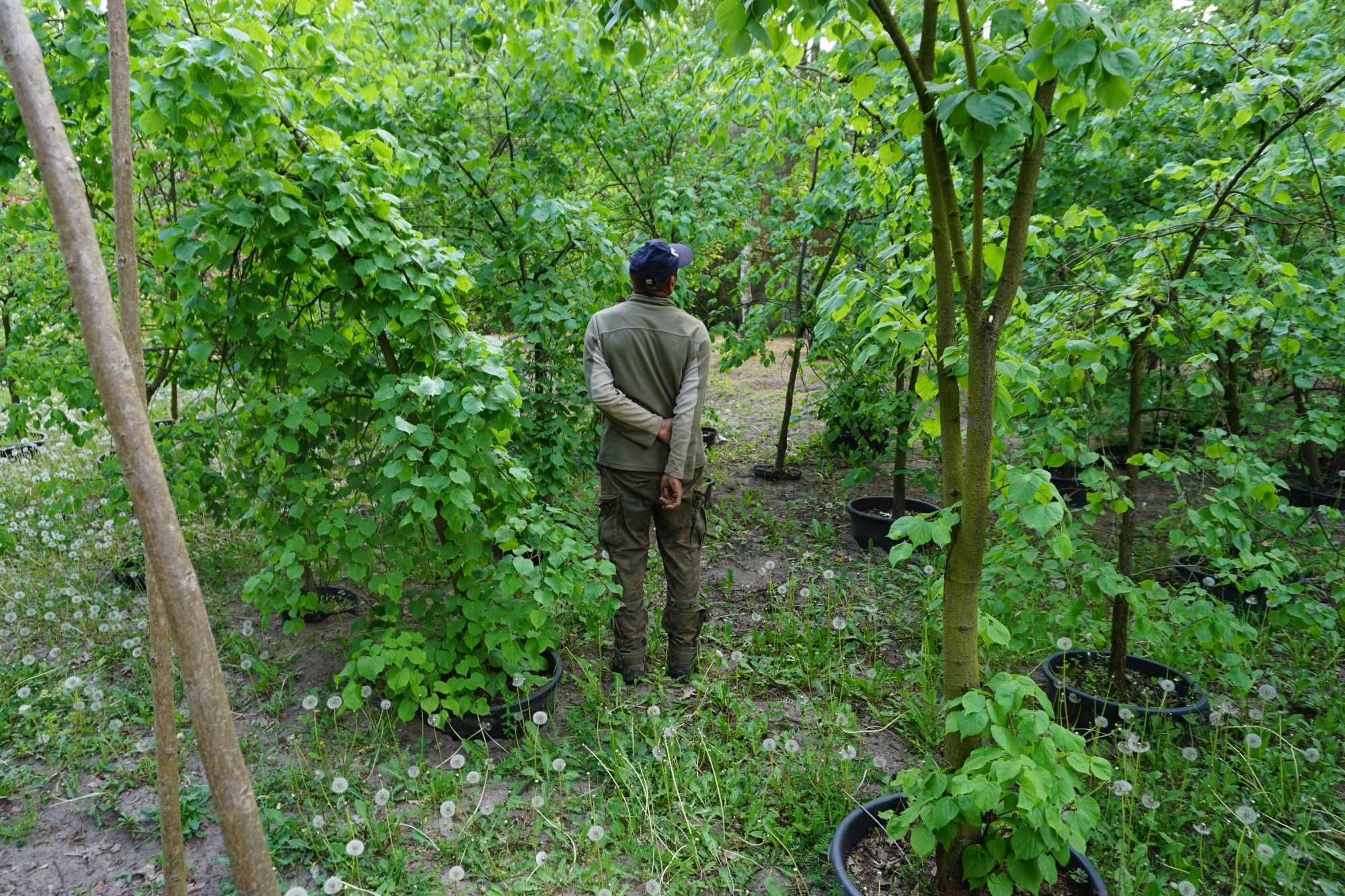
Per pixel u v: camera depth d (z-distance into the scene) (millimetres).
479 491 3156
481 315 5094
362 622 3283
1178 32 3914
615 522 3475
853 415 6039
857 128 2979
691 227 5680
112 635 3883
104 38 2678
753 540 5512
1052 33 1641
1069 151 4547
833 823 2637
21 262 4449
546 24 4578
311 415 2951
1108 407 4949
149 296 4105
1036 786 1806
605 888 2354
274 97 2717
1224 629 2820
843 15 2189
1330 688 3459
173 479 3811
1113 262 4383
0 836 2631
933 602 2344
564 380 4848
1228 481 3436
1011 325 3244
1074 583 4219
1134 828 2592
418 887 2398
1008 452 5195
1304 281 3408
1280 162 3059
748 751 3076
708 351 3451
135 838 2641
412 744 3121
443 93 4566
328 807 2736
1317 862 2475
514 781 2900
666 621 3578
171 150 3516
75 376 4199
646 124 5582
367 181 3037
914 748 3123
